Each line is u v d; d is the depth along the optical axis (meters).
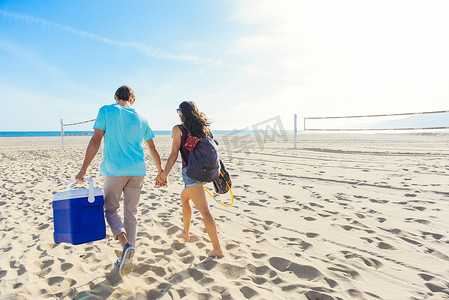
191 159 2.12
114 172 2.01
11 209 3.96
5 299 1.80
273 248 2.50
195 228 3.06
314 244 2.56
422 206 3.54
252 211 3.64
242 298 1.76
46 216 3.64
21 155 11.95
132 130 2.08
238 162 8.53
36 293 1.88
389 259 2.24
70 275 2.12
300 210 3.61
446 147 12.45
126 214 2.13
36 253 2.54
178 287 1.90
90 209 1.94
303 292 1.81
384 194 4.20
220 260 2.28
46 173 7.05
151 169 7.57
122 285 1.96
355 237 2.70
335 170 6.45
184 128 2.23
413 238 2.62
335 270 2.08
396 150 11.14
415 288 1.83
